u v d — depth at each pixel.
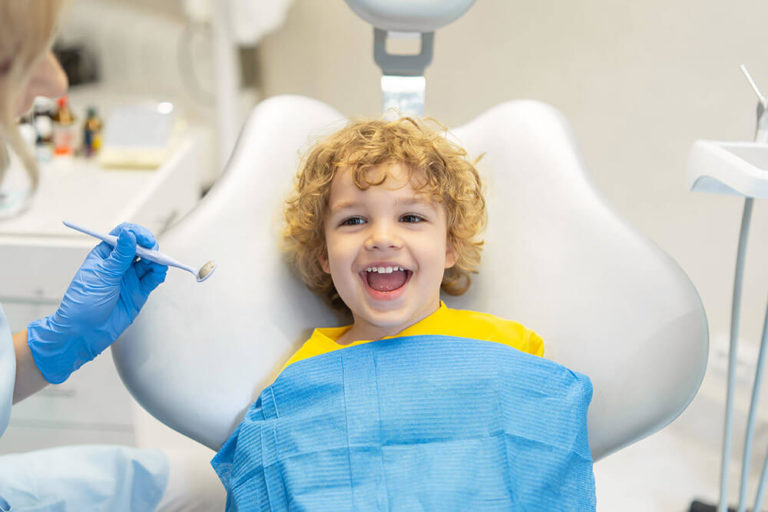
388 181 0.91
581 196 0.99
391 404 0.85
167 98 2.15
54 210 1.46
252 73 2.34
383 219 0.92
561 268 0.98
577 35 1.77
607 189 1.86
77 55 2.02
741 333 1.70
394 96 1.10
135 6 2.05
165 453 1.06
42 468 0.97
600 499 1.59
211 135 2.17
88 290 0.85
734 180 0.85
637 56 1.70
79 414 1.45
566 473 0.83
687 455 1.71
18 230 1.37
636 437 0.92
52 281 1.36
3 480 0.94
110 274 0.85
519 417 0.85
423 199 0.93
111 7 2.04
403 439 0.84
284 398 0.88
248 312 0.96
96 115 1.80
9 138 0.75
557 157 1.02
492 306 1.01
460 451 0.82
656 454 1.72
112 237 0.85
